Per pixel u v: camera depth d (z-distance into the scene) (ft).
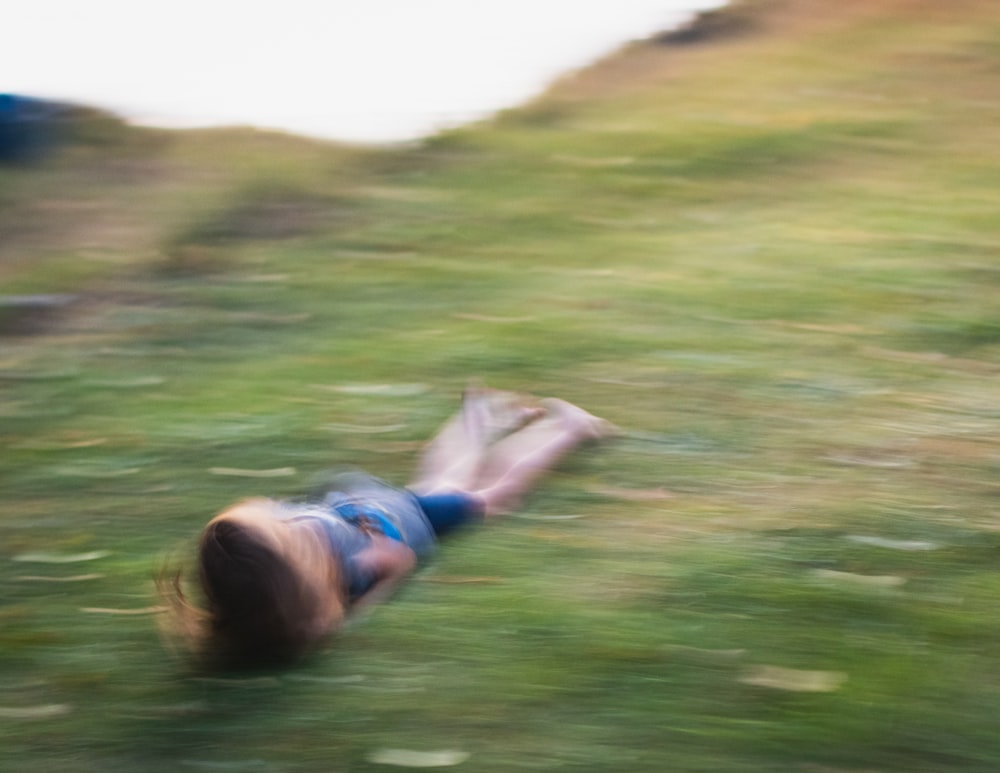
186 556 8.88
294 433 10.39
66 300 13.43
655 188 15.76
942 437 9.70
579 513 9.09
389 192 16.39
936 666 7.39
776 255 13.28
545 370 11.12
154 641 8.02
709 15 23.09
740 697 7.27
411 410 10.66
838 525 8.71
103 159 18.19
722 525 8.82
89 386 11.44
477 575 8.45
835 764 6.83
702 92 19.45
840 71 19.70
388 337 12.01
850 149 16.60
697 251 13.61
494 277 13.26
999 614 7.78
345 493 8.69
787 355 11.11
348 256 14.19
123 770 7.07
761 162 16.39
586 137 17.94
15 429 10.75
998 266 12.57
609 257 13.64
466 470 9.43
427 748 7.07
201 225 15.51
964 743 6.89
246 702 7.45
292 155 18.04
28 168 17.72
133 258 14.56
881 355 11.00
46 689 7.68
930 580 8.11
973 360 10.84
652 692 7.34
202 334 12.39
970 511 8.79
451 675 7.55
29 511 9.53
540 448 9.58
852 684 7.29
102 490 9.76
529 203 15.55
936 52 19.94
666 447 9.84
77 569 8.80
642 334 11.67
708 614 7.92
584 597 8.15
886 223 13.99
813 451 9.65
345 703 7.39
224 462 10.05
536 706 7.30
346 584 8.05
